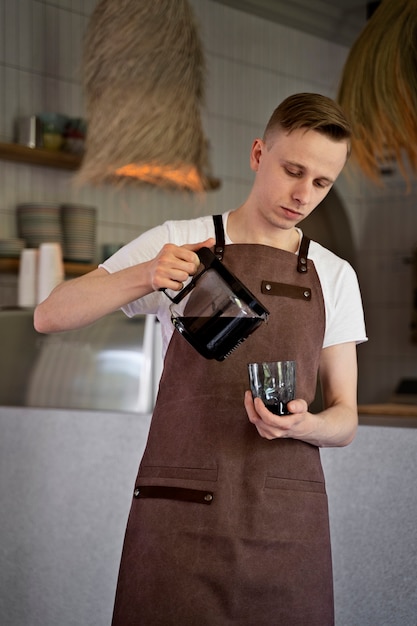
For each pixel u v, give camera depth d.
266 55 5.05
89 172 3.83
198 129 3.78
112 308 1.56
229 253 1.67
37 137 4.04
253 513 1.58
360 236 5.83
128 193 4.56
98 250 4.45
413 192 5.61
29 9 4.16
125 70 3.65
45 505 2.76
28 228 4.05
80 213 4.13
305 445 1.64
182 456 1.62
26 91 4.16
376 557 2.25
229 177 4.93
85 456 2.69
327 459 2.34
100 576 2.64
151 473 1.65
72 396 2.87
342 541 2.30
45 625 2.75
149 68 3.64
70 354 2.91
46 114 4.08
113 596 2.61
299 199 1.57
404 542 2.21
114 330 2.83
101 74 3.70
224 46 4.83
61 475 2.73
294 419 1.49
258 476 1.60
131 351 2.77
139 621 1.60
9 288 4.15
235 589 1.57
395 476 2.23
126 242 4.57
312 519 1.62
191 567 1.57
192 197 4.80
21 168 4.17
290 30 5.15
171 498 1.61
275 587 1.58
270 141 1.60
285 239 1.71
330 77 5.24
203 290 1.52
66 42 4.31
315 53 5.23
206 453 1.61
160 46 3.62
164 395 1.67
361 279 5.86
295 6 4.94
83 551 2.68
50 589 2.74
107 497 2.64
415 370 5.69
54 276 3.86
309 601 1.60
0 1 4.06
